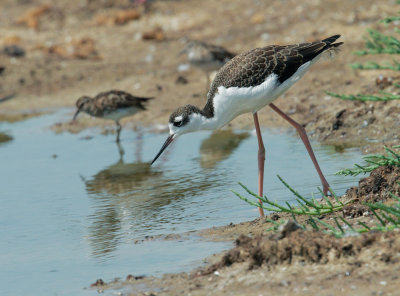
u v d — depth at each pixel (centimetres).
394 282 637
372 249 695
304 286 660
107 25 2766
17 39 2662
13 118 1948
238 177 1191
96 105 1627
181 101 1848
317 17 2306
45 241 959
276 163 1252
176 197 1112
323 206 884
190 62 1917
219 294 683
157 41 2505
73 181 1284
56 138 1688
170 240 900
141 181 1241
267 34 2275
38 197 1191
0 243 962
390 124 1364
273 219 916
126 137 1644
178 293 705
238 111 1023
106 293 739
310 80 1772
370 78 1673
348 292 634
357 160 1194
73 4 3002
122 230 978
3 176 1352
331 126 1425
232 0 2742
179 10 2772
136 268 809
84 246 923
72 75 2264
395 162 905
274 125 1577
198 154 1404
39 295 757
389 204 869
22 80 2258
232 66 1005
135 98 1656
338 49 1037
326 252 703
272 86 988
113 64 2330
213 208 1030
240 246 756
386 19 1138
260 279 696
